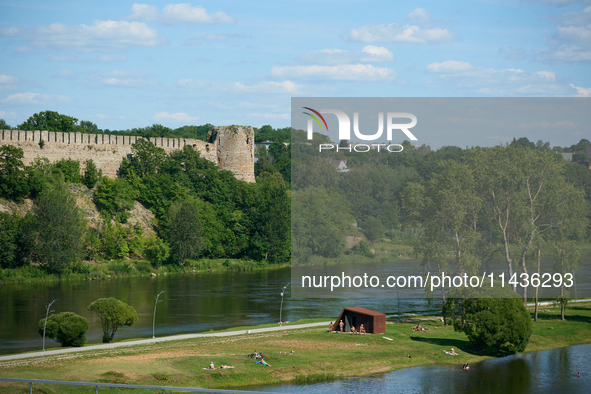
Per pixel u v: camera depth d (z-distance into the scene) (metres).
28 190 144.75
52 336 70.06
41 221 131.62
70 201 135.50
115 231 148.25
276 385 60.31
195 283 128.25
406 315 89.62
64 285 122.56
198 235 153.75
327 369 64.62
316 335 77.62
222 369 61.78
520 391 59.16
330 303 97.25
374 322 78.38
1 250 128.25
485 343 71.81
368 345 73.50
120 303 75.31
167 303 103.12
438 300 88.38
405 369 66.50
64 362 62.19
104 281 130.12
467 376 64.06
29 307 95.81
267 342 73.62
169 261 152.00
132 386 37.88
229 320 89.50
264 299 107.31
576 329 82.56
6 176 141.50
